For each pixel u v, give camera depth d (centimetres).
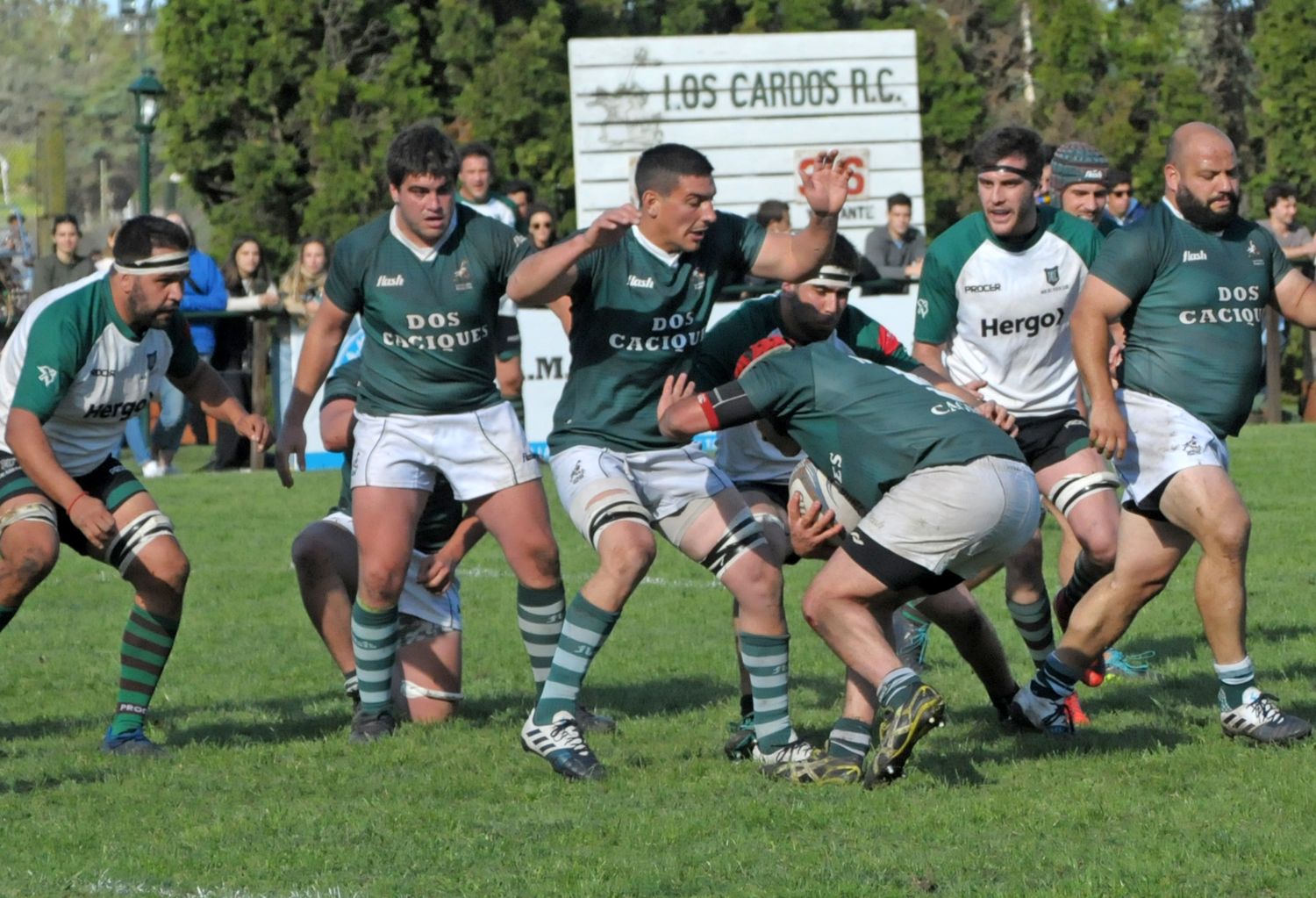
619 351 1916
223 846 1633
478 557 3834
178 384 2183
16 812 1786
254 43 7912
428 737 2139
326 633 2281
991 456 1753
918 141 7350
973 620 2072
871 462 1772
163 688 2520
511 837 1644
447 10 8019
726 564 1894
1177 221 1964
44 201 11675
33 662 2733
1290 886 1449
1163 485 1948
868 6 9169
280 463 2180
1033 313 2219
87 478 2095
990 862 1530
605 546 1877
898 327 5109
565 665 1902
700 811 1727
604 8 8875
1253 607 2898
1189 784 1792
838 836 1627
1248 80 9075
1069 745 1998
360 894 1472
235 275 5181
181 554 2072
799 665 2581
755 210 7325
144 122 6419
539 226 4447
